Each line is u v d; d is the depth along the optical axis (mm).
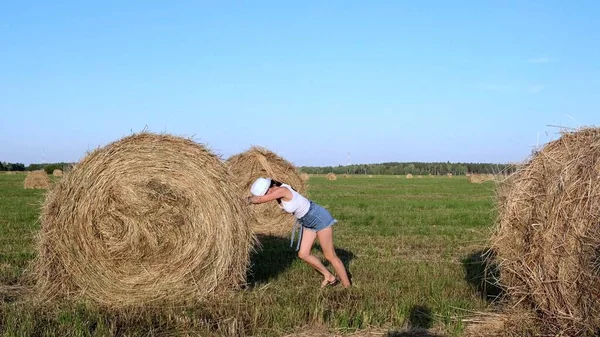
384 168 124562
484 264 10109
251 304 7055
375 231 15445
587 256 5805
